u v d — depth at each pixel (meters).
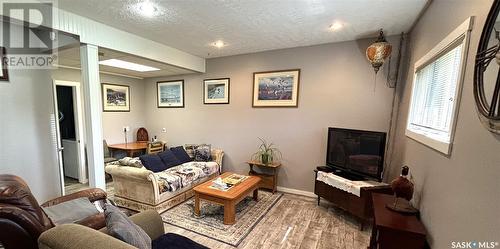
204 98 4.61
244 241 2.38
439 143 1.50
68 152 4.50
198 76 4.64
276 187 3.92
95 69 2.57
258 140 4.10
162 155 3.88
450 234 1.29
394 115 3.10
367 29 2.83
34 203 1.44
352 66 3.30
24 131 2.30
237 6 2.21
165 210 3.11
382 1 2.07
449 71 1.61
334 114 3.47
